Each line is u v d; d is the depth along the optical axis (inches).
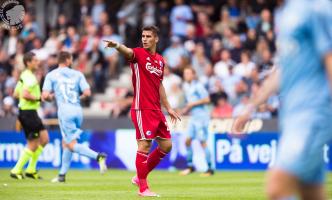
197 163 1770.4
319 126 477.1
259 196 1050.7
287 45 490.6
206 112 1624.0
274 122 1745.8
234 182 1366.9
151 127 997.8
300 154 471.5
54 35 2337.6
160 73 1010.7
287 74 492.1
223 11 2393.0
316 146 476.4
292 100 487.2
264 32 2176.4
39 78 2078.0
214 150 1777.8
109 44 946.1
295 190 485.1
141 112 999.0
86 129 1881.2
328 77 462.0
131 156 1795.0
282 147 481.1
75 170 1765.5
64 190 1145.4
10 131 1846.7
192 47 2244.1
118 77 2340.1
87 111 2252.7
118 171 1729.8
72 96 1328.7
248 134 1756.9
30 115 1397.6
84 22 2417.6
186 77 1633.9
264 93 534.9
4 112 2111.2
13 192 1100.5
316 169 485.7
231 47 2204.7
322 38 466.9
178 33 2319.1
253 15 2341.3
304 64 485.1
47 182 1331.2
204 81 2078.0
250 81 2009.1
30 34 2278.5
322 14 471.8
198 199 991.0
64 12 2513.5
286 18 491.8
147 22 2372.0
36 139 1413.6
